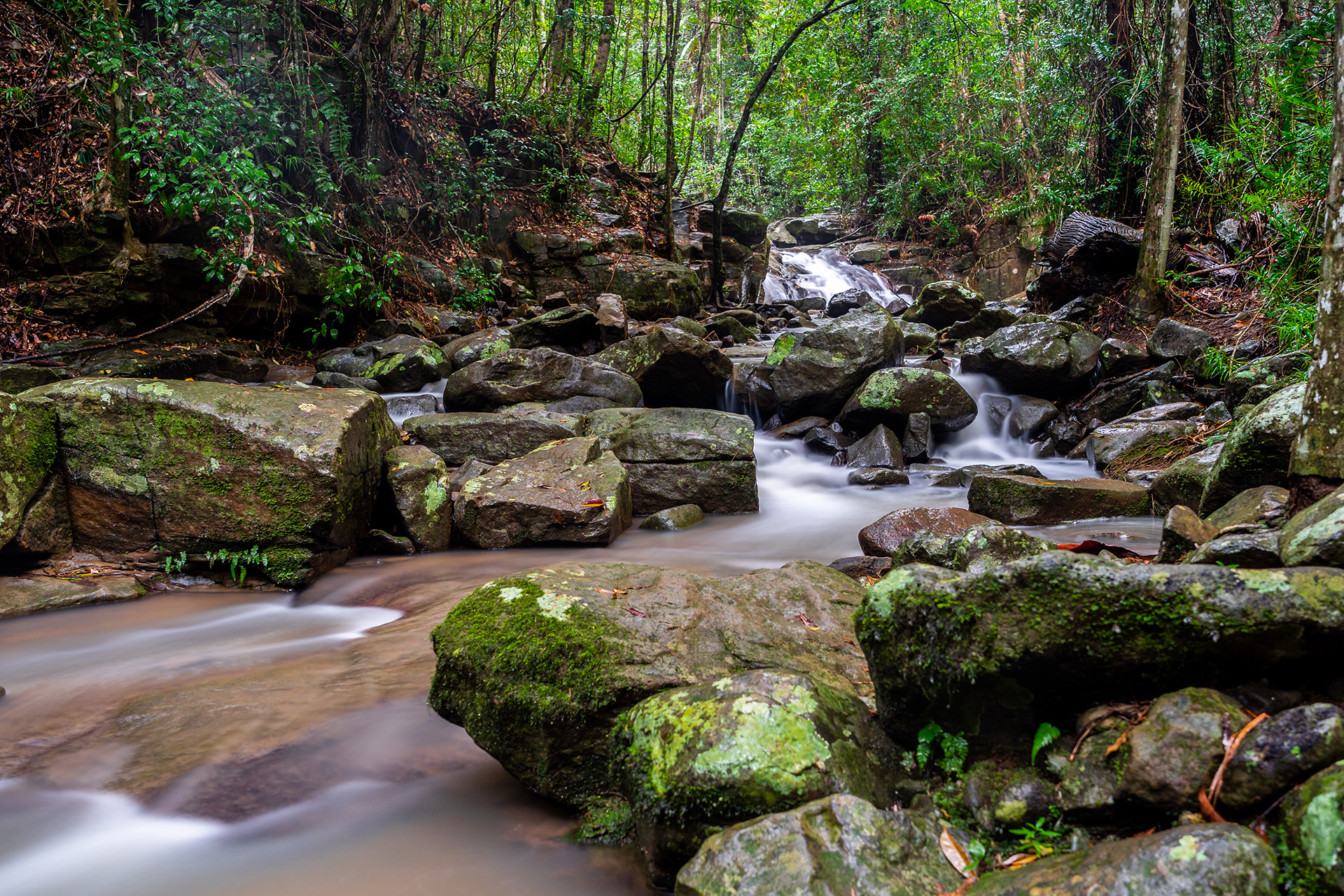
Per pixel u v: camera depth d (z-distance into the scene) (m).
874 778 2.08
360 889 2.19
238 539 5.04
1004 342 9.04
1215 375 7.98
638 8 20.20
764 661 2.69
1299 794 1.56
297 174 10.57
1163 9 10.39
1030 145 16.19
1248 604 1.79
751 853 1.75
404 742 2.95
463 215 13.40
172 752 2.93
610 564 3.33
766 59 20.92
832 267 20.73
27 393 5.12
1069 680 1.95
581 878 2.20
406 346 9.69
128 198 8.88
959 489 7.33
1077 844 1.80
